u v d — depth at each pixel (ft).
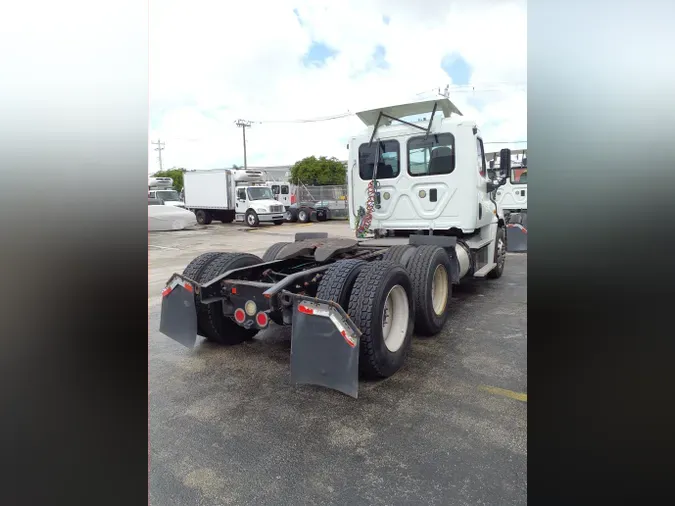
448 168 17.63
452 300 20.13
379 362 11.05
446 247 16.49
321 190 94.84
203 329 14.10
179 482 7.70
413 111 17.93
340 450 8.57
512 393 10.79
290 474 7.88
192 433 9.26
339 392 11.03
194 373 12.37
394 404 10.33
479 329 15.80
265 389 11.32
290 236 56.39
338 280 11.33
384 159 18.93
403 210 18.66
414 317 13.25
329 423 9.57
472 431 9.11
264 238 53.67
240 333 14.76
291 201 87.86
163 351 14.14
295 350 10.20
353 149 19.67
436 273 15.30
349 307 11.02
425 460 8.18
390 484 7.55
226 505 7.14
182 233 62.08
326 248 14.65
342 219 87.35
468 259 18.61
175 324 12.88
